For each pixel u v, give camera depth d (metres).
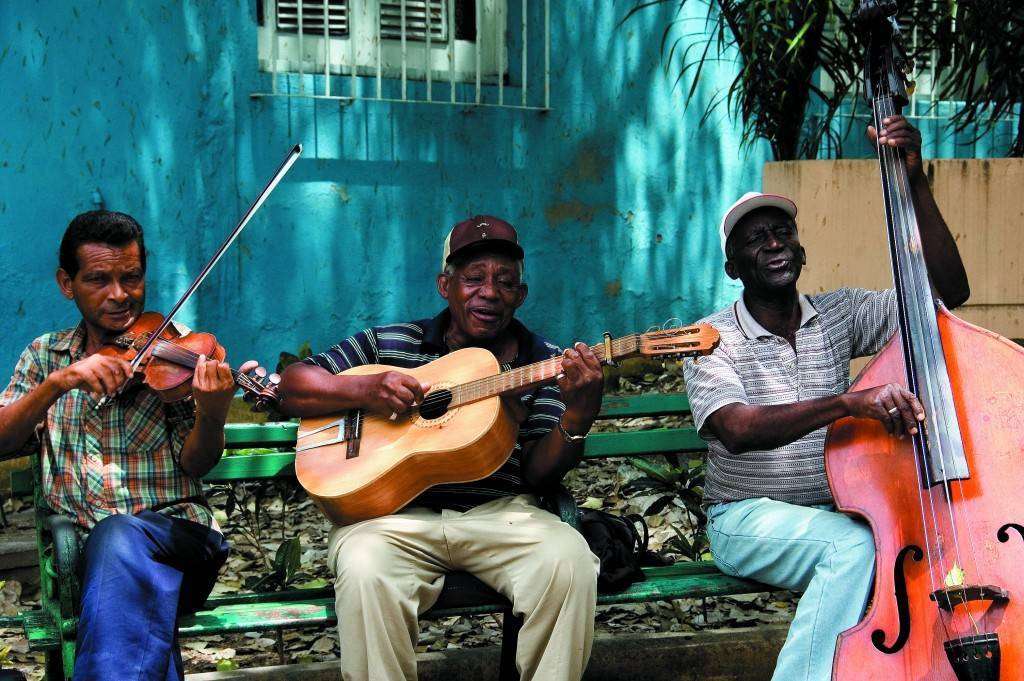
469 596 3.21
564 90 6.52
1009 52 5.54
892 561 2.78
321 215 6.16
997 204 5.08
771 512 3.29
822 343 3.44
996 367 2.85
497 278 3.38
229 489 4.40
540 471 3.29
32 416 3.03
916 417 2.82
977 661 2.51
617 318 6.74
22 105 5.60
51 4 5.61
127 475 3.23
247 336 6.09
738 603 4.30
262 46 6.04
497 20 6.38
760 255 3.40
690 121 6.75
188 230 5.93
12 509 5.00
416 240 6.33
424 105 6.28
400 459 3.14
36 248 5.67
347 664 3.06
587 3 6.52
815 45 5.50
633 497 5.15
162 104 5.83
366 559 3.04
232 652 4.00
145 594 2.97
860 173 4.90
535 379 3.12
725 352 3.42
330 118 6.13
